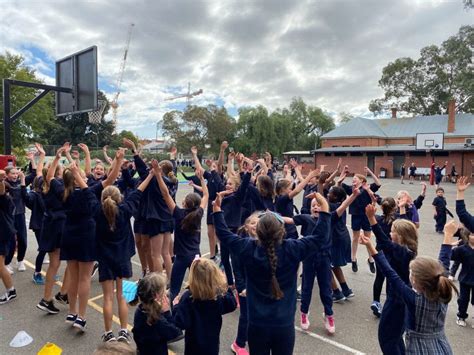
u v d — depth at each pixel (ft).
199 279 8.53
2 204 15.26
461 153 111.24
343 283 16.60
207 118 169.58
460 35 98.12
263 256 7.85
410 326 8.40
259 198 16.25
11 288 15.90
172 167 19.88
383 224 15.60
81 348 12.01
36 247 25.44
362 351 12.16
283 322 7.90
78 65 28.17
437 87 157.58
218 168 22.16
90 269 13.16
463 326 14.10
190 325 8.64
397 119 159.53
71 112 29.12
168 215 16.69
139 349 8.73
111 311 12.27
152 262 17.88
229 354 11.87
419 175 116.16
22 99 87.86
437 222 32.55
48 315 14.49
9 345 12.14
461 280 14.01
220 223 8.84
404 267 10.42
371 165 130.52
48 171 15.31
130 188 20.13
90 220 12.86
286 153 169.68
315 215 13.75
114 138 217.97
